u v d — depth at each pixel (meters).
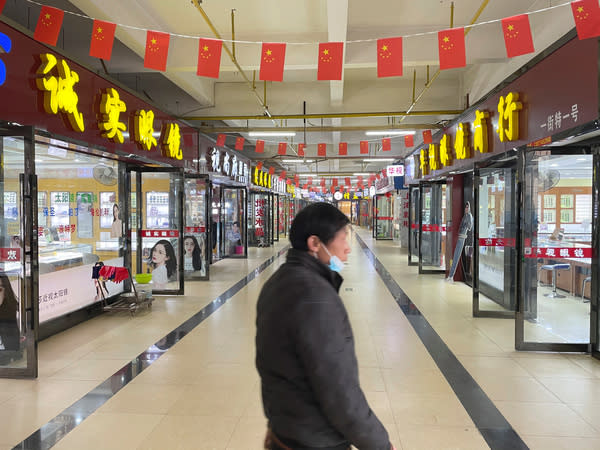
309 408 0.98
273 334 0.99
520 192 3.89
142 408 2.72
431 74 8.44
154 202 6.95
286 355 0.98
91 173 5.59
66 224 5.43
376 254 12.34
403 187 13.37
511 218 5.28
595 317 3.74
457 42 3.07
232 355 3.72
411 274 8.52
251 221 14.73
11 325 3.25
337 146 13.87
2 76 3.16
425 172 9.56
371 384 3.10
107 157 5.20
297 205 29.75
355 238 19.42
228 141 13.11
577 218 3.90
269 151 14.94
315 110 8.91
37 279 3.20
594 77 3.08
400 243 14.59
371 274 8.52
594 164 3.69
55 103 3.72
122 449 2.25
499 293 5.61
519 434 2.41
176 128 6.95
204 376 3.25
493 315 5.05
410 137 8.62
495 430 2.45
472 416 2.62
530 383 3.14
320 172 21.36
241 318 4.99
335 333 0.95
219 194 10.55
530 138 4.17
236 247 11.34
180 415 2.62
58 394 2.94
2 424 2.52
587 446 2.29
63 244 5.27
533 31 5.31
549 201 3.93
